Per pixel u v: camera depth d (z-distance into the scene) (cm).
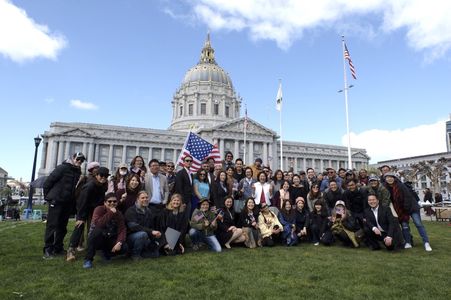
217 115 11025
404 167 10294
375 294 612
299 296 599
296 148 10650
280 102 4303
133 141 9275
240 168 1433
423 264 847
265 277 719
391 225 1054
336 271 773
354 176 1458
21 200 6888
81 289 626
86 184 934
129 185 991
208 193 1150
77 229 887
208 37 13062
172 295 597
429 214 2633
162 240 946
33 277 701
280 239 1198
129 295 596
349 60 2964
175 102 11775
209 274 732
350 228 1133
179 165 1434
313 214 1235
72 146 8875
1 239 1212
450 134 11738
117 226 876
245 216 1170
